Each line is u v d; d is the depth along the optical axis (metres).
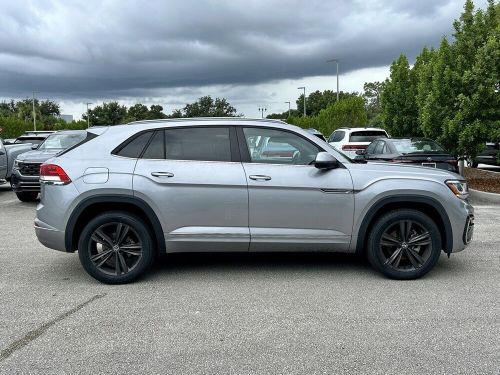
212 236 5.42
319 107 105.31
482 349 3.77
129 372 3.45
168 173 5.38
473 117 13.52
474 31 13.92
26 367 3.53
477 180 14.66
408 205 5.64
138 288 5.31
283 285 5.38
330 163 5.34
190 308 4.69
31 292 5.20
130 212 5.47
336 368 3.49
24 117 96.12
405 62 20.69
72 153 5.56
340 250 5.59
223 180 5.38
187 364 3.56
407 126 20.48
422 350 3.76
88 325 4.29
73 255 6.81
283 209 5.43
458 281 5.50
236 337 4.02
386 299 4.90
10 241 7.72
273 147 5.57
